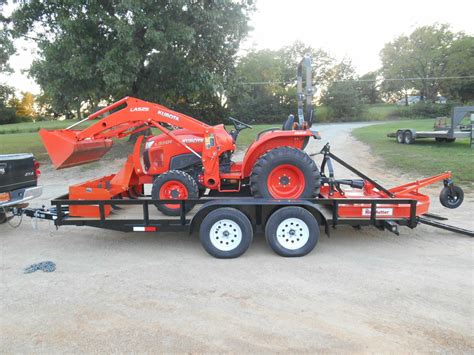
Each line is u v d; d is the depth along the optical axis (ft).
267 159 15.88
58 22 40.55
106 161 46.62
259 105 153.38
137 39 42.47
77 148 16.81
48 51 41.68
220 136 17.08
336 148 56.59
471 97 174.19
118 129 17.56
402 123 125.70
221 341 9.45
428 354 8.89
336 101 166.91
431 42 174.40
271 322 10.30
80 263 14.92
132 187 19.69
